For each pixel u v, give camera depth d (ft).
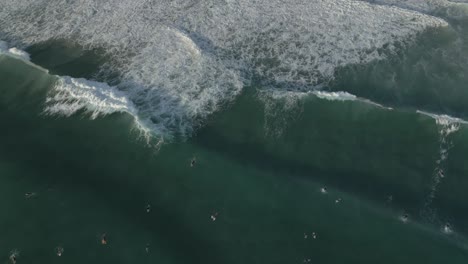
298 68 112.78
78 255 76.79
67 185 86.63
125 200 84.94
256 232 80.79
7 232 79.61
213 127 98.17
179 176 88.63
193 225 81.61
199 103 102.83
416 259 77.20
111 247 77.97
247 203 84.79
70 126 97.81
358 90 106.73
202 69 110.83
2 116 100.63
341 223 81.87
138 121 96.89
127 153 92.38
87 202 84.12
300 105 101.86
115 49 117.91
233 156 92.22
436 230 80.74
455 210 83.82
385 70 111.65
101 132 96.17
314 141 95.50
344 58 114.93
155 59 114.21
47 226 80.53
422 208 83.97
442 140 95.04
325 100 102.42
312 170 90.43
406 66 112.68
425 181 88.48
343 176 89.35
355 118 99.60
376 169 90.58
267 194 86.07
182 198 85.40
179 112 100.58
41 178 87.71
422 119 98.63
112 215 82.38
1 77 109.60
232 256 77.66
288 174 89.45
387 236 80.07
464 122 96.99
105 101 101.19
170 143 93.61
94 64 113.50
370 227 81.20
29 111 101.76
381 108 100.94
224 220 82.33
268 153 93.45
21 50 115.96
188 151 92.43
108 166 90.33
